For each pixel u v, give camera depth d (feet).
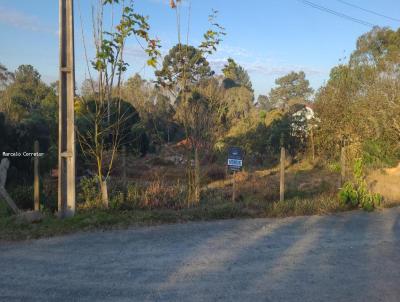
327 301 15.44
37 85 146.51
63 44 25.91
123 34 28.22
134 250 20.61
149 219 26.17
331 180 46.83
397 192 39.65
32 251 20.08
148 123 85.76
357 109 62.18
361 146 58.29
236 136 74.23
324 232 25.36
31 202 30.71
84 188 30.91
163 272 17.78
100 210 27.81
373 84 65.41
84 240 22.02
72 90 26.13
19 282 16.31
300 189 40.14
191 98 34.40
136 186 32.86
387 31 121.70
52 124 46.75
